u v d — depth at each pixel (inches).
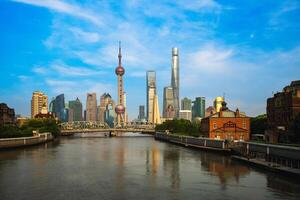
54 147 5698.8
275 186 2084.2
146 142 7775.6
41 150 4960.6
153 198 1823.3
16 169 2837.1
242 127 5964.6
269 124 5374.0
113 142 7751.0
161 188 2060.8
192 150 4945.9
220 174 2544.3
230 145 4173.2
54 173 2628.0
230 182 2224.4
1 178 2396.7
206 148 4724.4
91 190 2014.0
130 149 5191.9
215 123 5949.8
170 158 3722.9
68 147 5708.7
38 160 3521.2
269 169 2650.1
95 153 4409.5
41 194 1919.3
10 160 3513.8
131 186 2122.3
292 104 4692.4
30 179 2362.2
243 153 3563.0
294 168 2518.5
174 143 6948.8
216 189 2020.2
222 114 6043.3
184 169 2824.8
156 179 2359.7
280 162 2790.4
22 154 4239.7
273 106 5236.2
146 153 4404.5
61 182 2255.2
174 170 2775.6
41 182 2256.4
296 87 5334.6
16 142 5413.4
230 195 1872.5
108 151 4766.2
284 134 4608.8
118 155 4114.2
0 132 5748.0
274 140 4849.9
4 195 1893.5
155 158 3725.4
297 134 4005.9
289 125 4439.0
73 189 2038.6
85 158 3732.8
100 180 2326.5
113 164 3186.5
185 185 2145.7
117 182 2256.4
